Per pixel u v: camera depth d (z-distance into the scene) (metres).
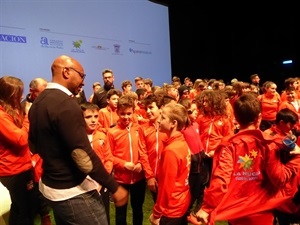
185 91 5.62
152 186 3.01
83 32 8.32
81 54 8.27
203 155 3.41
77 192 1.84
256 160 2.00
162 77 11.19
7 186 2.73
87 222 1.85
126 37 9.62
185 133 3.21
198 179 3.29
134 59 9.93
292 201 2.37
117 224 2.95
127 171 3.07
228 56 16.59
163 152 2.32
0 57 6.53
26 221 2.85
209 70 16.36
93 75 8.55
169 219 2.29
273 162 1.98
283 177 1.99
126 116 3.13
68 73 1.87
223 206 1.98
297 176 2.08
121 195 1.88
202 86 6.95
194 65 15.76
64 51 7.85
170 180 2.26
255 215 2.03
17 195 2.78
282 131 2.35
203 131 3.93
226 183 1.96
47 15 7.47
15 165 2.73
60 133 1.74
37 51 7.27
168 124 2.36
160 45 11.12
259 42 16.22
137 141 3.18
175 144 2.33
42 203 3.13
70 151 1.75
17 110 2.71
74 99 1.82
